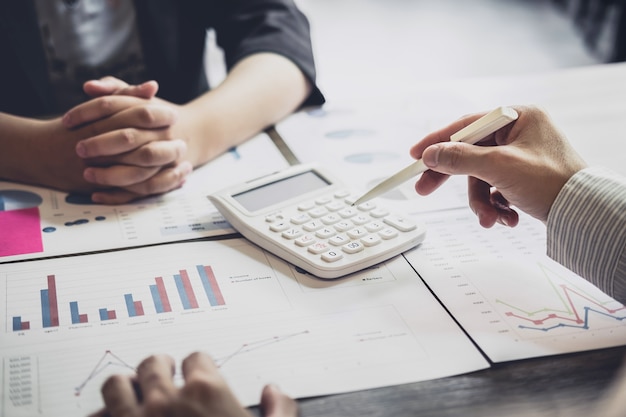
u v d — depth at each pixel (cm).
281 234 57
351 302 50
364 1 336
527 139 55
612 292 50
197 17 101
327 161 74
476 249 57
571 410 40
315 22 304
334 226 58
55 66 95
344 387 41
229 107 77
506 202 60
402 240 56
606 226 50
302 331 46
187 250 57
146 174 66
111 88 72
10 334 46
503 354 44
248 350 44
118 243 58
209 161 75
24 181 70
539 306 50
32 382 42
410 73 246
